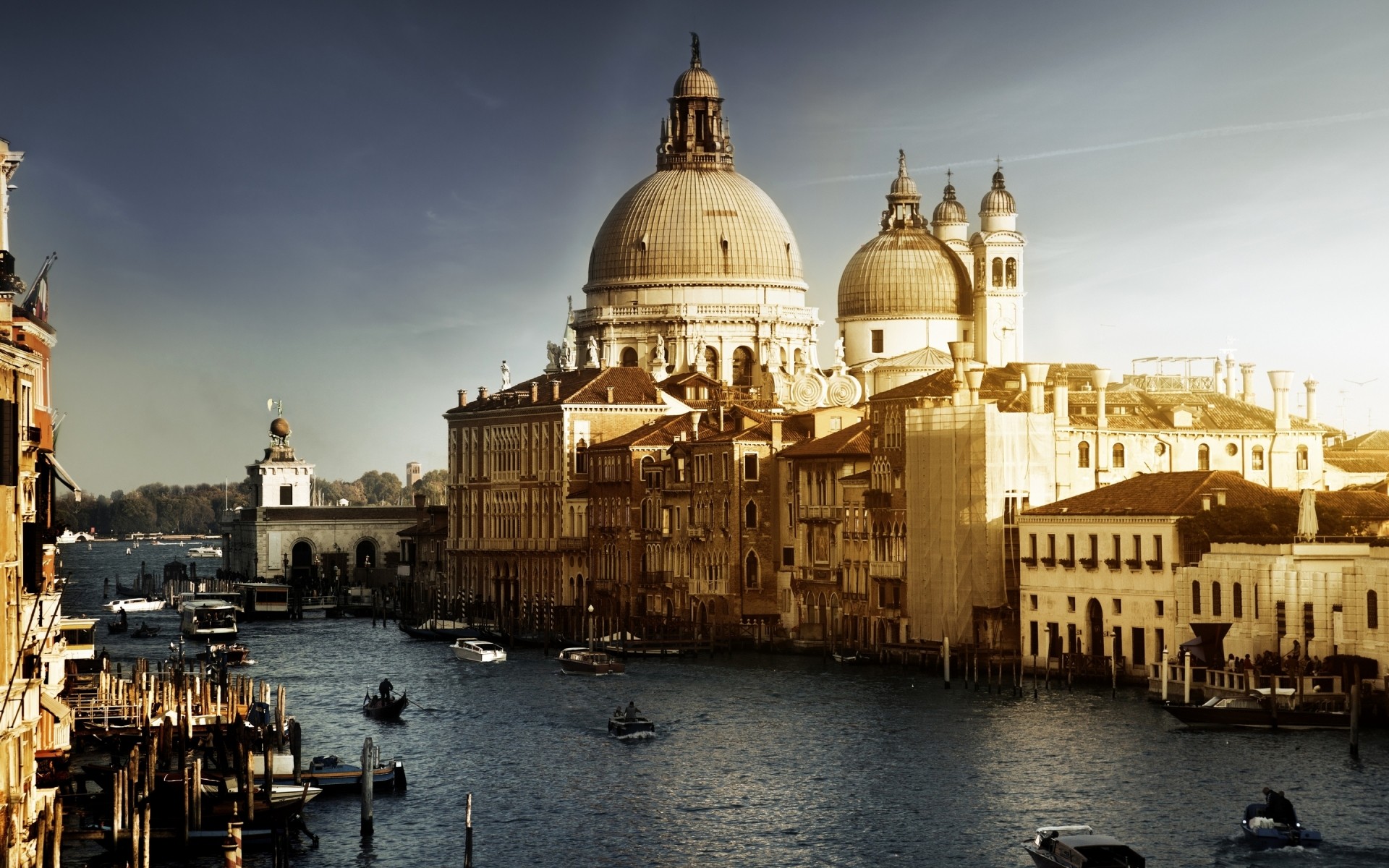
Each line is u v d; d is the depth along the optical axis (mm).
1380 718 122188
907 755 121438
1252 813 99000
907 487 170000
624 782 116438
